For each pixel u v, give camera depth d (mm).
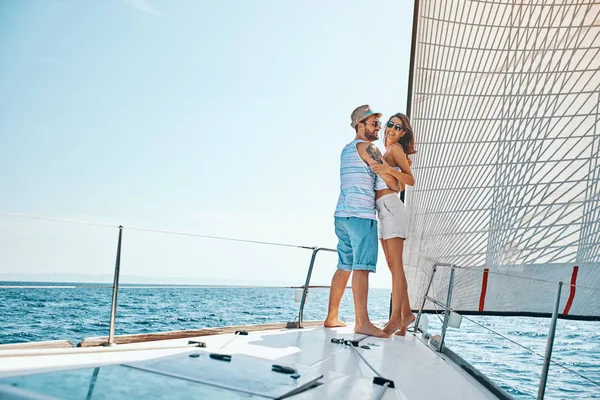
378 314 49844
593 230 3361
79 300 46250
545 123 3609
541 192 3594
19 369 1488
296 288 3760
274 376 1495
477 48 3959
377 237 3609
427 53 4270
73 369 1427
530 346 12430
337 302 3816
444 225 4164
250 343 2527
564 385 7586
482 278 3887
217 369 1512
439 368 2318
